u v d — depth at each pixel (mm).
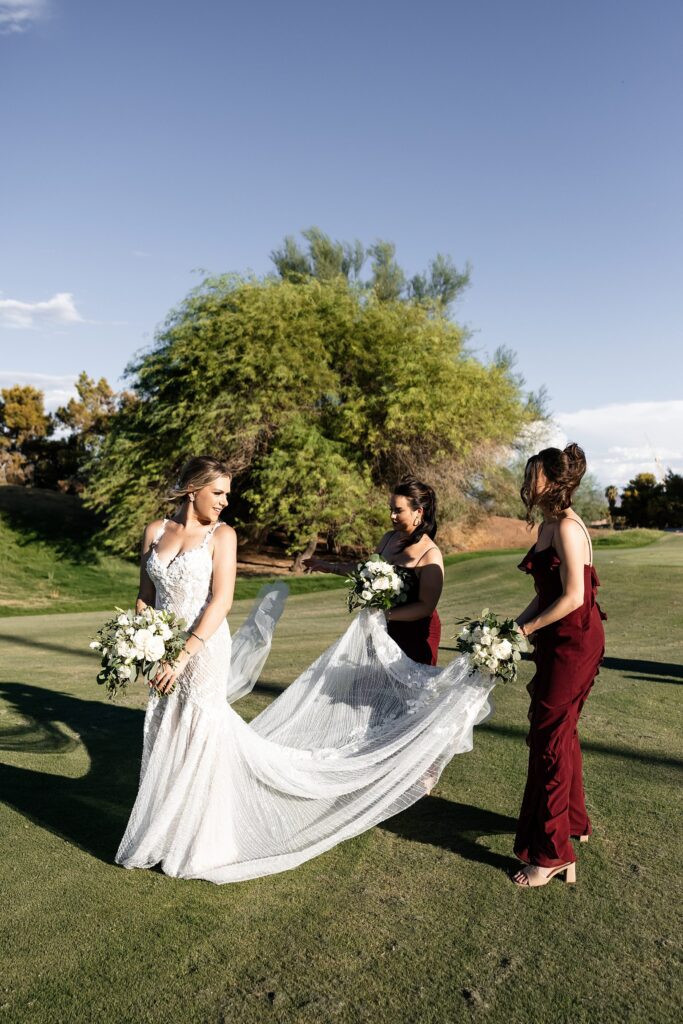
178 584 3443
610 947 2764
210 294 27719
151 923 2893
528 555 3613
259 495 26188
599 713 5793
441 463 27875
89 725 5641
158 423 27844
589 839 3641
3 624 12969
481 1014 2396
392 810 3547
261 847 3387
